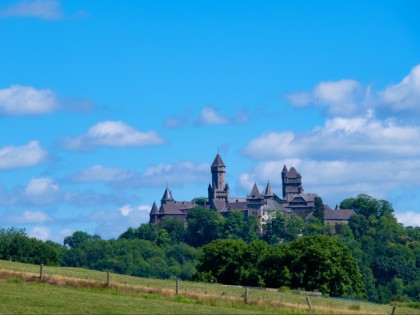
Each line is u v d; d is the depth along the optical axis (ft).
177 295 321.73
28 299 294.46
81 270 465.47
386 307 354.95
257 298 330.95
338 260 598.34
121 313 275.18
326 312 298.76
